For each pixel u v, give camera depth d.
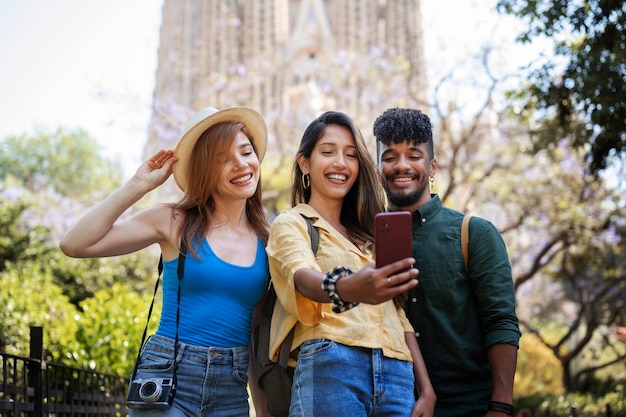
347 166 4.06
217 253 4.18
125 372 9.27
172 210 4.29
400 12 59.72
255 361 4.31
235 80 33.94
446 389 4.48
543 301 29.53
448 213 4.66
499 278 4.45
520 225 21.30
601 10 9.68
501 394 4.31
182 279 4.12
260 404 4.48
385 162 4.62
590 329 20.69
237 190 4.29
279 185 22.42
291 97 56.53
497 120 19.88
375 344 3.67
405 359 3.81
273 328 3.91
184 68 59.78
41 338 6.12
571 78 10.50
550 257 20.70
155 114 25.59
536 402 21.05
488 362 4.53
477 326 4.54
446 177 23.44
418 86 27.08
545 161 20.69
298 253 3.58
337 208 4.14
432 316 4.50
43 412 6.14
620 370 23.89
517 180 21.05
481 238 4.53
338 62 27.38
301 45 60.16
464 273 4.53
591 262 20.19
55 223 24.20
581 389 22.09
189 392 3.98
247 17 62.19
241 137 4.32
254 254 4.29
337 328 3.66
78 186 56.84
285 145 29.19
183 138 4.26
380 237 3.16
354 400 3.56
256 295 4.21
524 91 12.59
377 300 3.12
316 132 4.10
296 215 3.87
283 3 62.75
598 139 10.52
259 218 4.51
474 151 21.77
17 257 16.19
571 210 19.75
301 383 3.63
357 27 60.84
